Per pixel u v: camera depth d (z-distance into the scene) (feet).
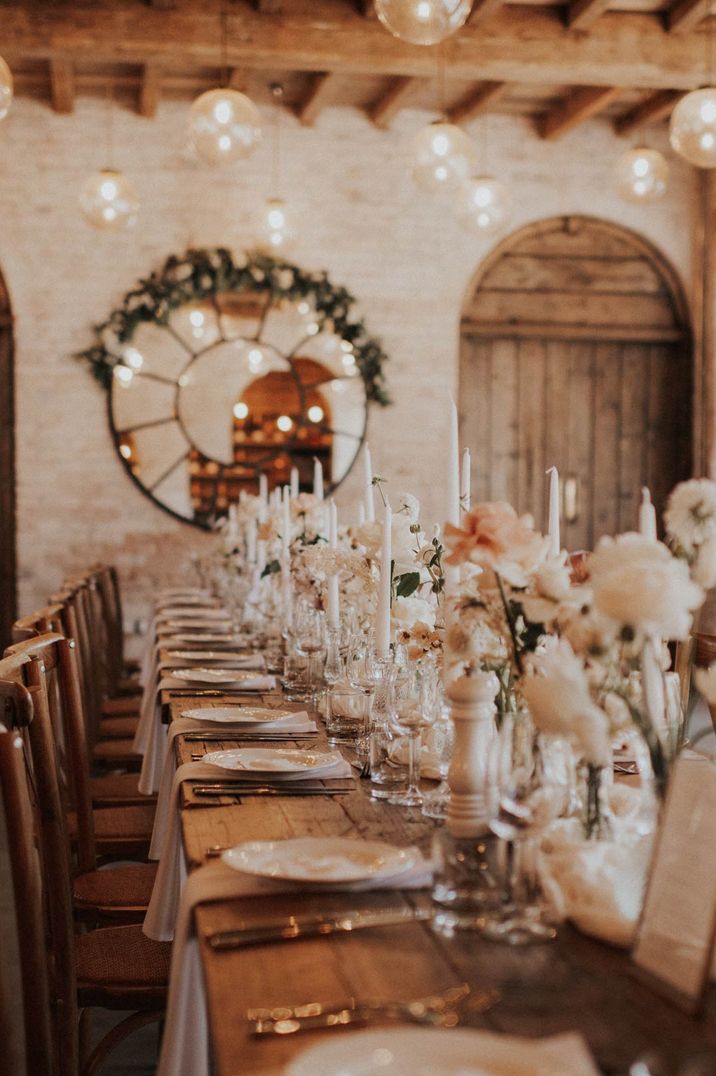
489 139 27.96
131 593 26.96
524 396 28.55
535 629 5.64
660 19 22.26
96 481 26.76
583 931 4.84
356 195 27.40
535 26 21.94
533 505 28.58
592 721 4.71
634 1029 3.95
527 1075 3.47
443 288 27.76
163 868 7.42
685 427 28.91
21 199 26.30
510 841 4.87
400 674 7.32
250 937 4.74
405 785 7.19
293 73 25.44
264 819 6.64
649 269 28.71
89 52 21.04
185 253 26.78
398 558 8.36
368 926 4.93
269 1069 3.70
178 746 8.82
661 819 4.66
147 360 26.78
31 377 26.45
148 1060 10.20
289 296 27.09
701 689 5.22
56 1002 7.45
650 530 6.25
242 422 27.17
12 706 6.85
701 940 4.56
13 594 26.68
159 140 26.71
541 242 28.35
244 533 20.61
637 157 22.29
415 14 12.65
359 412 27.50
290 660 11.82
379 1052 3.58
